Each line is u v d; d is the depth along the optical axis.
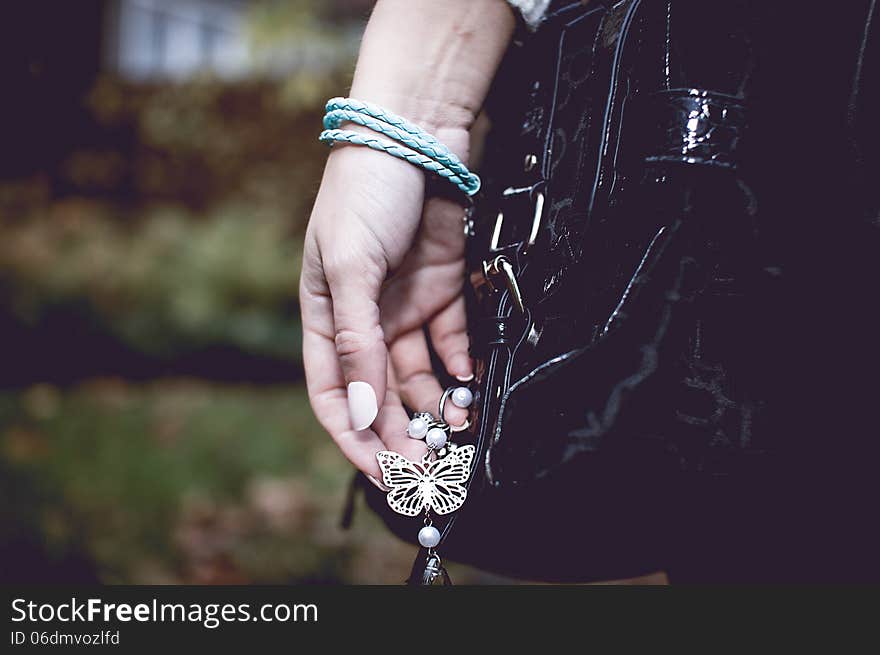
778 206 0.72
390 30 0.80
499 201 0.88
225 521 2.89
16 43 4.22
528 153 0.86
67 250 6.20
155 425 4.20
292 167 6.73
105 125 6.89
